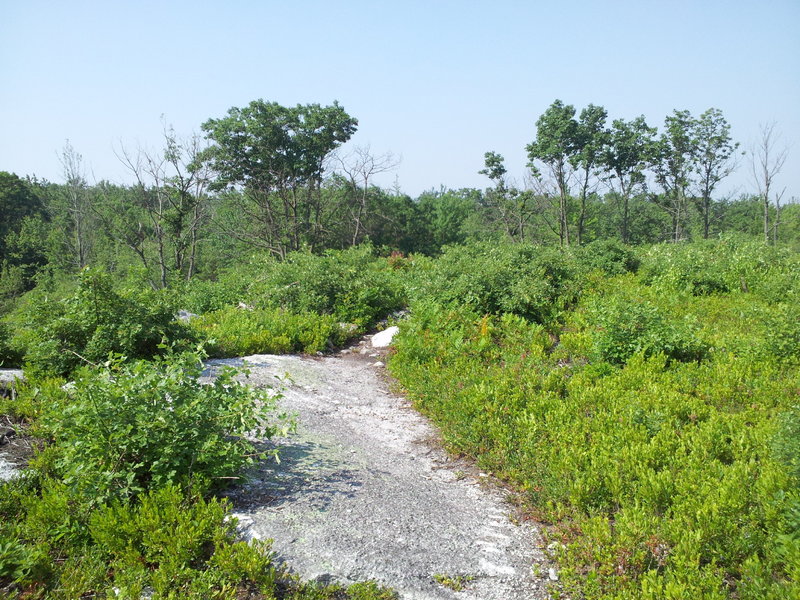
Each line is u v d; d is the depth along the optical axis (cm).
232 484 511
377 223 4888
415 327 1112
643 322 900
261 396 574
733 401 704
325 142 4109
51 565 387
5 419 595
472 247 1888
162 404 491
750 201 6116
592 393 709
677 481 486
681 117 4566
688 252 1747
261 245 3981
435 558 430
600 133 4362
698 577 371
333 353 1131
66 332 805
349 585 390
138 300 883
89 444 457
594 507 486
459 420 680
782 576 383
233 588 370
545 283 1242
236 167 3997
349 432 696
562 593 398
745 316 1144
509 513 512
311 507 488
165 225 3500
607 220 5338
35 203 5672
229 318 1189
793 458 444
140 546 405
